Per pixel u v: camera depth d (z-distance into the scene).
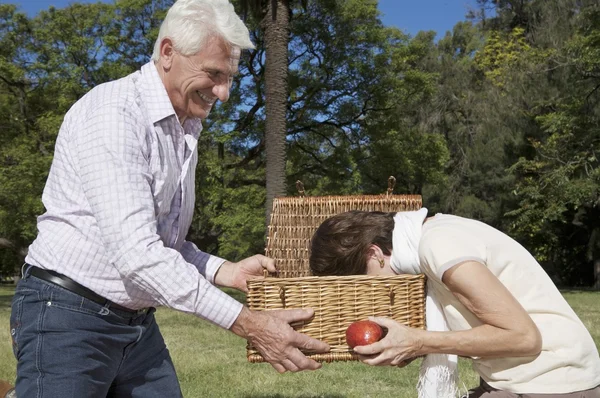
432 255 2.39
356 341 2.41
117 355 2.53
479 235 2.48
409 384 5.83
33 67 20.91
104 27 21.09
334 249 2.64
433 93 22.03
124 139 2.37
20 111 23.62
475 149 28.88
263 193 21.73
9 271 35.44
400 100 21.38
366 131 21.12
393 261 2.59
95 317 2.43
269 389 5.68
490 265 2.43
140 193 2.36
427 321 2.58
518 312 2.30
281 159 14.89
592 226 26.97
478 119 30.53
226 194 19.91
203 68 2.47
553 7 24.30
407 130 22.27
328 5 19.97
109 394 2.75
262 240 19.86
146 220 2.34
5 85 24.03
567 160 22.52
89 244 2.40
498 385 2.46
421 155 22.34
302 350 2.48
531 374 2.38
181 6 2.47
